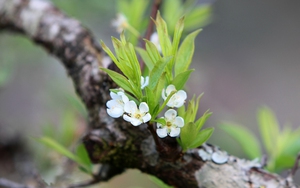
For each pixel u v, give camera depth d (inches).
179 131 17.0
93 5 46.0
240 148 52.6
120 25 24.6
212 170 20.1
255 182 20.0
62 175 33.9
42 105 55.4
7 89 56.2
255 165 20.5
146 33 24.9
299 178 68.6
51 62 58.1
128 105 16.6
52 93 55.7
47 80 57.0
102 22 49.0
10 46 46.3
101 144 20.7
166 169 20.3
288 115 88.4
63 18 28.5
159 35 17.9
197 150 20.3
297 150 26.0
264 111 26.8
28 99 56.5
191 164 20.1
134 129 20.3
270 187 19.9
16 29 30.8
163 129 17.0
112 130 20.6
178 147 19.1
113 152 20.8
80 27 27.1
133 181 47.3
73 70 25.3
